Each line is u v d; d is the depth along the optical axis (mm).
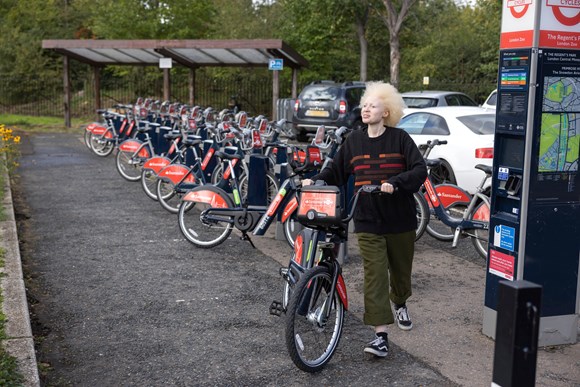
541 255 4586
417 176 4211
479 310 5434
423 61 32594
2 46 32688
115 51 21109
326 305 4211
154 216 8852
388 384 4098
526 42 4426
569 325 4715
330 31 29344
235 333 4918
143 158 10945
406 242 4523
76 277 6238
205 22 31766
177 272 6418
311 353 4379
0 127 11414
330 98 17812
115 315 5285
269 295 5777
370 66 36594
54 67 34812
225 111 11953
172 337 4844
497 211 4766
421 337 4852
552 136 4508
